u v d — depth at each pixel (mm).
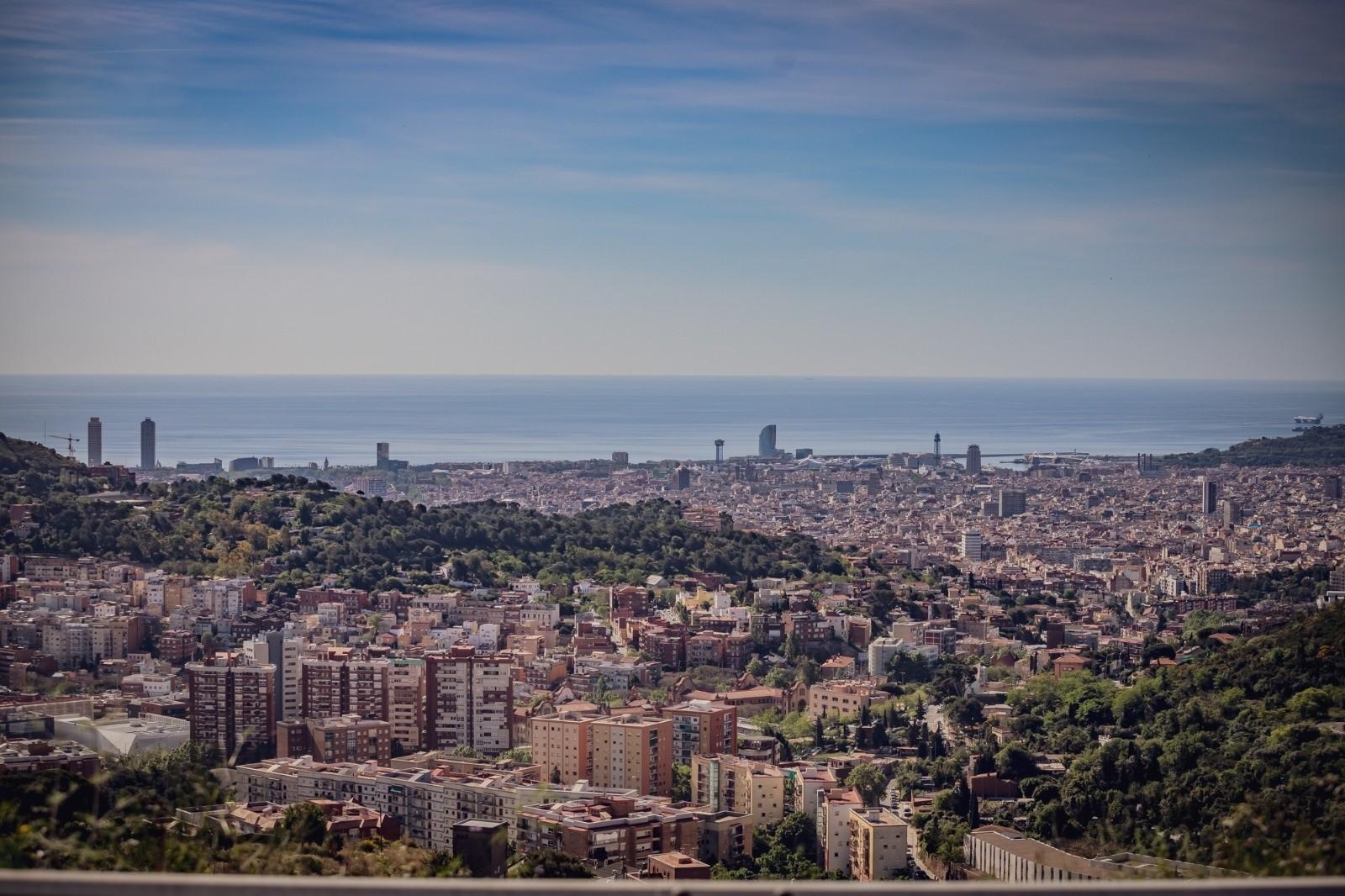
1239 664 154750
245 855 70250
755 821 126375
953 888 30797
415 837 117250
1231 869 57500
